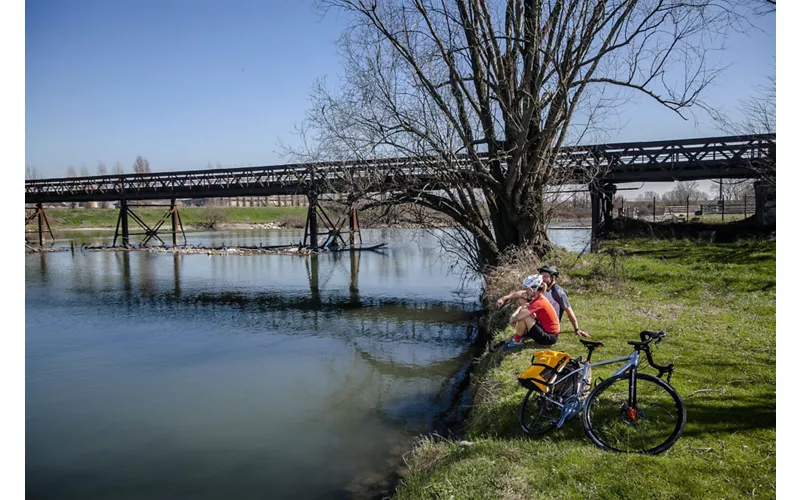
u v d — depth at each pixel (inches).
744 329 384.2
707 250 767.1
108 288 1017.5
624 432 224.1
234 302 864.3
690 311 446.6
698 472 193.3
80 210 3307.1
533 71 625.0
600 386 227.0
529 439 241.3
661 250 813.2
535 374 248.7
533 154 627.2
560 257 687.1
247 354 565.3
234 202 4466.0
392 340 608.1
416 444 324.5
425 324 681.0
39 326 711.7
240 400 429.7
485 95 664.4
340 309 788.0
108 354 573.6
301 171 1004.6
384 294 893.8
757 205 998.4
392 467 301.4
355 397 427.2
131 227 3159.5
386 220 759.7
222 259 1505.9
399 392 434.9
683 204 2193.7
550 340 334.0
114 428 379.2
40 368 525.7
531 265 601.0
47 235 2642.7
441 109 617.6
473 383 396.2
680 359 316.5
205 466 317.4
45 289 1008.2
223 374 498.9
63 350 591.8
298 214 3922.2
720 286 536.1
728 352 329.1
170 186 1796.3
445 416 373.7
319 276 1122.0
